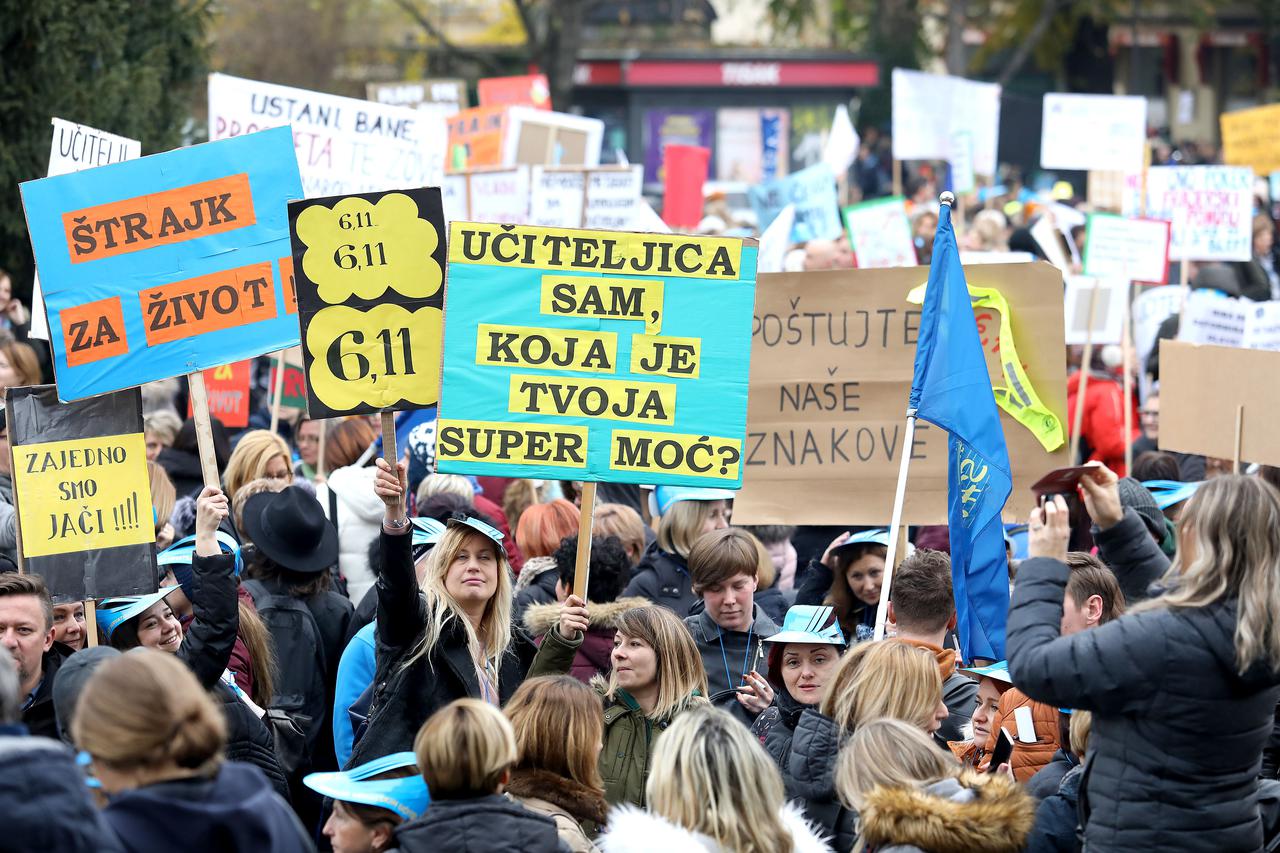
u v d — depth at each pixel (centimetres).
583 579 875
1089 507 769
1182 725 648
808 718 807
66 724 702
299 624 1041
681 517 1216
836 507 1120
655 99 5400
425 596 869
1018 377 1090
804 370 1132
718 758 671
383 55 6153
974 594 936
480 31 6675
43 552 920
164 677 554
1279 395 1157
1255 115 2538
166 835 538
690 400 902
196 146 953
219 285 952
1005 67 6769
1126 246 1962
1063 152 2459
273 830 561
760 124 5416
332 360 898
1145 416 1761
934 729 782
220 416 1812
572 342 901
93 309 937
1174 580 683
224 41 5616
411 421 1645
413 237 905
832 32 6556
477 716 640
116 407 944
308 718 1027
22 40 2138
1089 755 683
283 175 963
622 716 869
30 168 2155
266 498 1074
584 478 895
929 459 1102
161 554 943
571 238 904
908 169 5066
